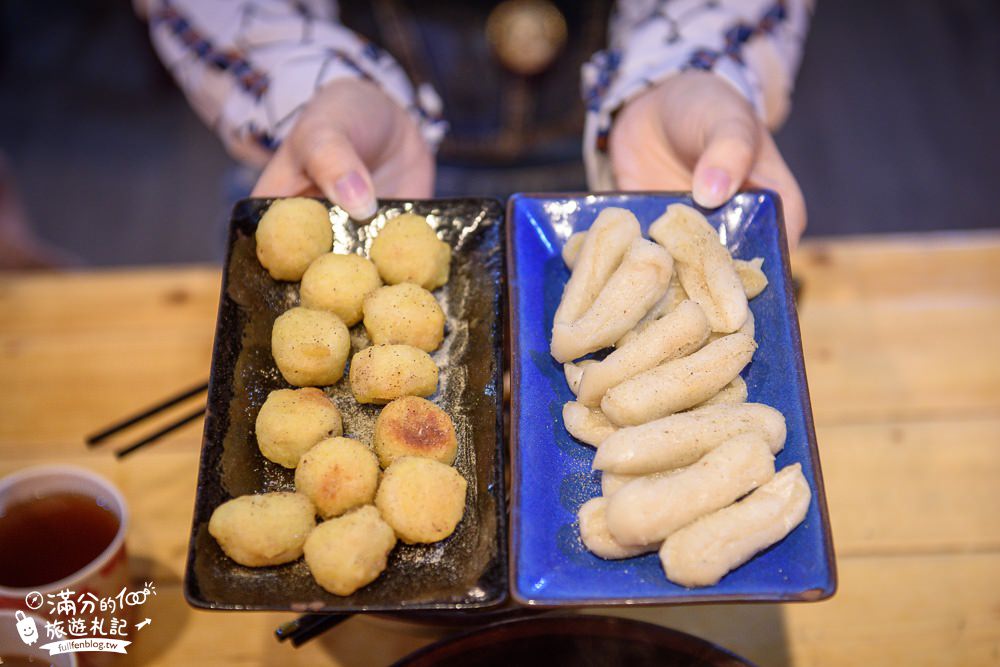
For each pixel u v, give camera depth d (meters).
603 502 1.00
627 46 1.77
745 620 1.17
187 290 1.57
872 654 1.15
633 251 1.12
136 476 1.32
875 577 1.22
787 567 0.96
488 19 1.91
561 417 1.10
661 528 0.95
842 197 2.93
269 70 1.75
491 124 2.00
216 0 1.82
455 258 1.23
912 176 2.97
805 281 1.57
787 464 1.03
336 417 1.08
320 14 1.91
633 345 1.07
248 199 1.22
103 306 1.54
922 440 1.36
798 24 1.87
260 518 0.97
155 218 2.93
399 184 1.65
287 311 1.17
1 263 2.52
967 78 3.19
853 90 3.17
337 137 1.31
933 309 1.53
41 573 1.10
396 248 1.18
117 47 3.28
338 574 0.94
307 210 1.19
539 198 1.22
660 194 1.22
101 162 3.04
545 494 1.03
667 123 1.51
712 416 1.02
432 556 1.01
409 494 1.00
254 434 1.09
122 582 1.11
